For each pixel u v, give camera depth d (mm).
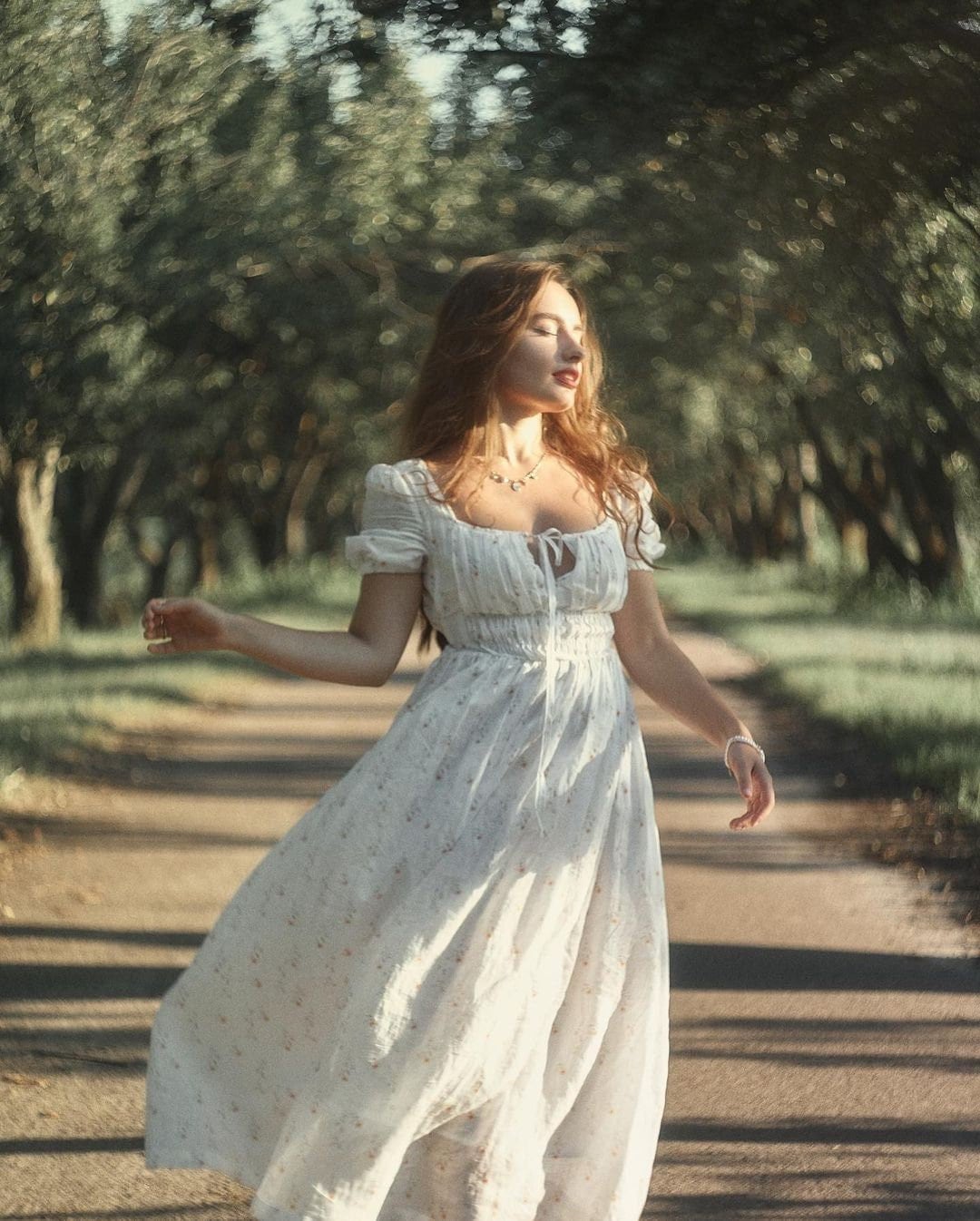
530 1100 3184
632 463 3449
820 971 6504
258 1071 3332
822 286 13742
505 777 3174
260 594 36062
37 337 15562
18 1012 5891
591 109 9789
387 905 3156
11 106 11867
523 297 3254
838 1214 4129
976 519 34094
